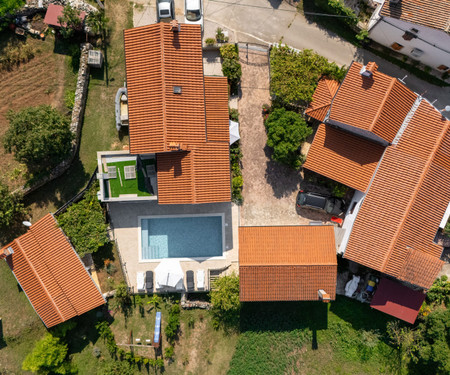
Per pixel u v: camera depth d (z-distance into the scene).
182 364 32.84
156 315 31.97
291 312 33.06
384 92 28.41
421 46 30.44
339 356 32.97
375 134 28.39
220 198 29.11
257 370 32.72
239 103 33.00
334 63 31.58
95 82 32.59
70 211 30.59
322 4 32.34
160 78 27.64
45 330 32.44
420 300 30.97
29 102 32.44
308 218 33.22
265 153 33.16
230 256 33.03
